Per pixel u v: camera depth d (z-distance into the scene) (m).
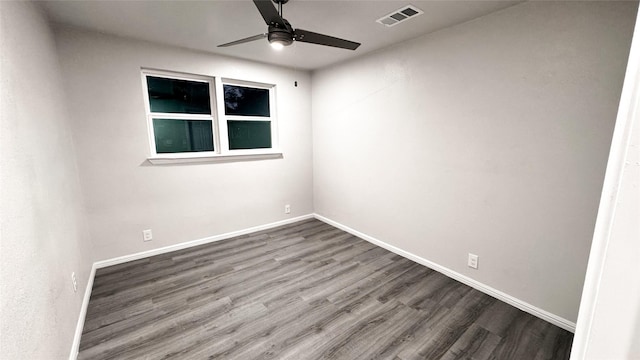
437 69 2.53
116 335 1.93
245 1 1.99
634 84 0.31
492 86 2.17
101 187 2.79
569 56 1.79
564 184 1.89
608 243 0.34
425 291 2.44
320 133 4.14
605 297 0.35
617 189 0.32
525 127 2.03
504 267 2.26
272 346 1.84
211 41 2.84
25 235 1.21
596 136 1.73
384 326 2.02
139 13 2.18
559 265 1.96
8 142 1.17
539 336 1.90
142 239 3.09
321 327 2.01
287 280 2.65
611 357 0.35
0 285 0.97
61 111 2.27
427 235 2.84
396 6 2.04
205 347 1.83
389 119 3.07
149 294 2.42
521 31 1.98
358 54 3.26
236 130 3.72
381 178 3.27
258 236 3.76
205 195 3.45
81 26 2.46
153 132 3.09
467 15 2.17
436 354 1.77
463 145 2.42
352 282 2.61
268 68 3.71
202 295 2.40
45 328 1.33
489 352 1.78
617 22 1.61
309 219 4.48
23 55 1.50
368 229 3.56
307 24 2.36
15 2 1.46
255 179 3.84
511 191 2.15
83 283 2.27
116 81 2.75
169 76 3.09
